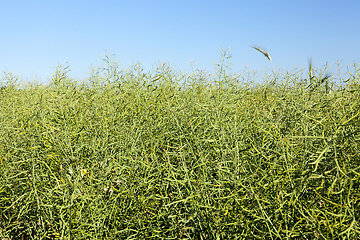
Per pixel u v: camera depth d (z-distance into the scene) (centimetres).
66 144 252
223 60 292
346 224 192
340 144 206
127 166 246
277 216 203
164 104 290
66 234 231
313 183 216
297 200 202
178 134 265
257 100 328
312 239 204
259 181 210
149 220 242
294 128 232
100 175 250
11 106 392
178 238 237
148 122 275
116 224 241
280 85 357
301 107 249
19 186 270
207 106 266
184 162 236
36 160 259
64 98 296
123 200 248
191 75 375
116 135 276
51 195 238
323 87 266
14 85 464
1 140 304
